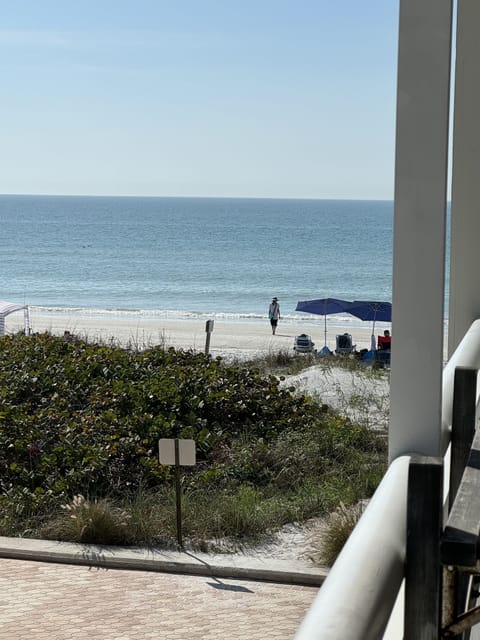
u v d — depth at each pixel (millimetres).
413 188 1799
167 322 44031
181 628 6273
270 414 11656
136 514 8320
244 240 115625
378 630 1205
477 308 3037
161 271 77312
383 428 11766
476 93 2809
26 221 164750
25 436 10180
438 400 1832
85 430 10352
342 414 12703
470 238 2988
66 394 11984
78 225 152000
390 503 1566
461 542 1426
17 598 6832
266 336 37469
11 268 80562
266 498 9266
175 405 11375
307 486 9398
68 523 8141
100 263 84688
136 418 10719
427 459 1484
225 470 9773
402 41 1772
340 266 81625
